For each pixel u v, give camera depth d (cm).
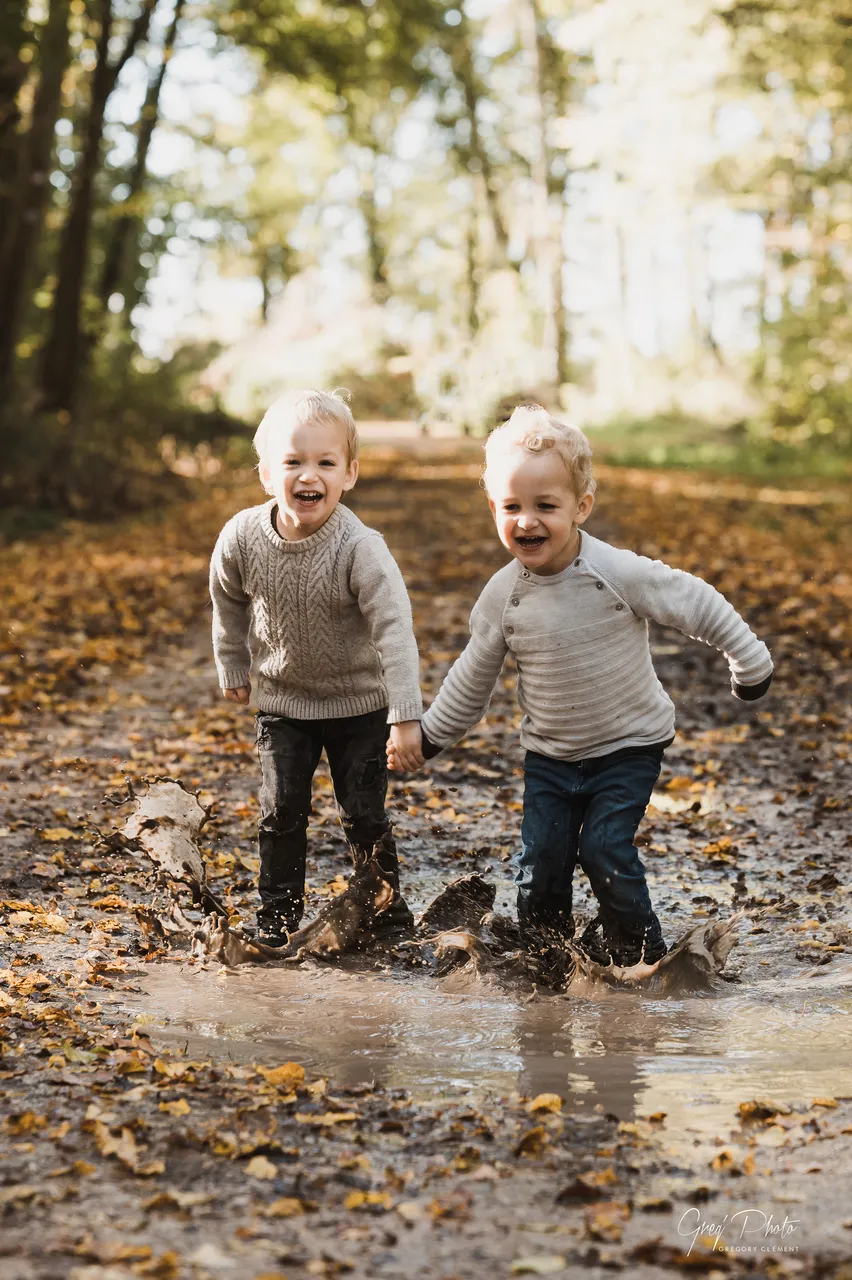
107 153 3075
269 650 419
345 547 404
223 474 2620
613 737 390
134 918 443
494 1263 224
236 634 432
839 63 2297
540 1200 246
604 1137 275
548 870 392
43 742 718
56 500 1992
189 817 429
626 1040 340
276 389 4697
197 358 4831
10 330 2156
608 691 387
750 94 2438
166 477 2477
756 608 1184
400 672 399
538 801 397
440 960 401
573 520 384
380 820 427
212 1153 264
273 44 2803
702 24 2147
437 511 2145
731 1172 257
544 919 397
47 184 2148
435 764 684
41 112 2130
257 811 584
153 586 1370
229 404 4409
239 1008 363
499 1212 241
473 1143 272
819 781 645
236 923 440
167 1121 279
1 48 2028
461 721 406
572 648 385
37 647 1025
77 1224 234
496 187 5744
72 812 573
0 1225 232
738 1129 280
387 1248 228
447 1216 239
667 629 1111
